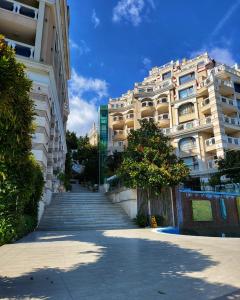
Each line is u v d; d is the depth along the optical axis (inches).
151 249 335.0
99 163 1605.6
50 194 753.6
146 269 229.6
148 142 754.2
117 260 265.1
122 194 756.6
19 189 341.4
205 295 166.1
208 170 1230.3
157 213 697.6
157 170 668.7
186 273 217.0
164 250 328.5
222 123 1270.9
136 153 732.7
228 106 1332.4
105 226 629.0
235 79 1430.9
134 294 167.2
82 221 638.5
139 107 1699.1
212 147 1272.1
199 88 1449.3
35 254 289.9
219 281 194.5
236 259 274.4
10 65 181.0
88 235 476.1
